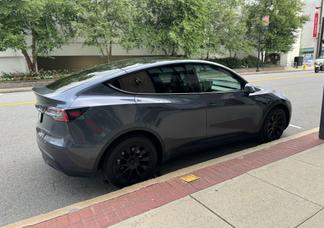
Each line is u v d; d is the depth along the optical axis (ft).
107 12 63.16
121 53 79.71
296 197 11.23
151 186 12.17
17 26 55.06
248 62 101.04
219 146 17.07
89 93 12.32
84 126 11.87
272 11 98.73
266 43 102.37
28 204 12.30
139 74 13.38
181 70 14.56
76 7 58.95
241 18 93.86
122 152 12.78
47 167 15.84
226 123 15.99
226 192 11.61
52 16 59.88
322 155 15.29
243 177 12.85
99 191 13.34
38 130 13.70
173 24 73.26
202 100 14.83
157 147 13.92
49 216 10.44
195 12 74.13
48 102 12.52
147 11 70.69
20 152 18.06
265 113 17.88
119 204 10.94
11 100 36.86
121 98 12.68
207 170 13.62
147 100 13.16
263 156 15.26
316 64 86.69
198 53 79.30
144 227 9.55
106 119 12.17
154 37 71.82
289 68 107.04
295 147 16.60
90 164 12.17
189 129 14.49
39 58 72.08
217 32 87.71
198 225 9.61
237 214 10.18
